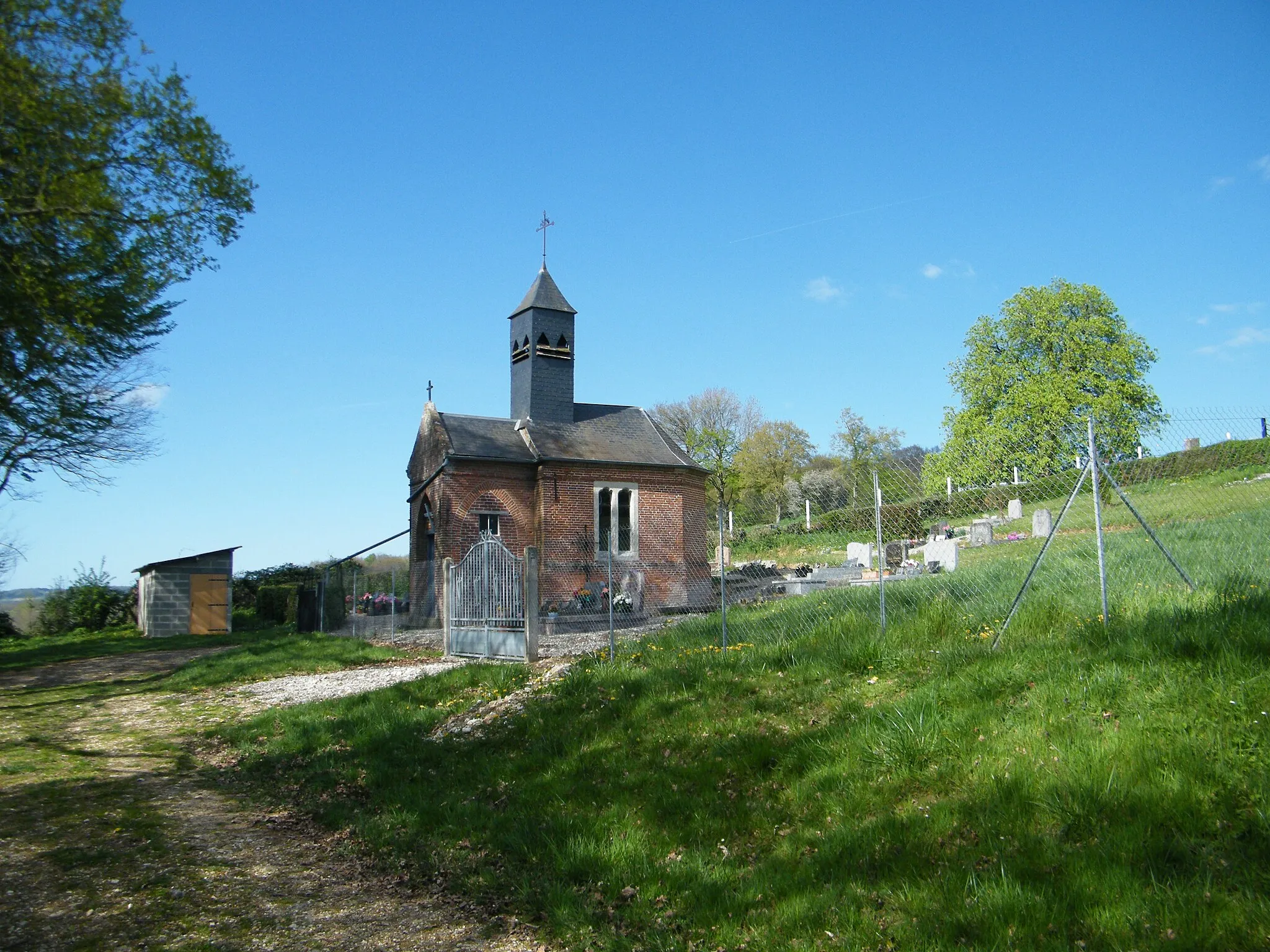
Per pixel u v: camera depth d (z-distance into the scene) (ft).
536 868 20.27
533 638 47.01
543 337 100.42
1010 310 122.62
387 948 17.19
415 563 99.96
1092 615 29.71
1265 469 44.27
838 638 33.99
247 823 26.30
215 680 56.59
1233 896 13.61
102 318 57.62
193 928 18.31
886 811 19.20
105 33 47.88
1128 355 114.83
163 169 49.88
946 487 35.94
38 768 34.17
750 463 190.70
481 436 94.94
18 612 136.77
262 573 140.46
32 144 45.21
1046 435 33.09
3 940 17.78
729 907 17.04
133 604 139.13
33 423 65.72
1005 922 14.19
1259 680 19.93
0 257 44.98
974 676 24.79
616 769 25.25
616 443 100.53
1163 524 45.32
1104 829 16.08
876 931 14.93
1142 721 19.42
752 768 23.25
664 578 96.94
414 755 30.73
